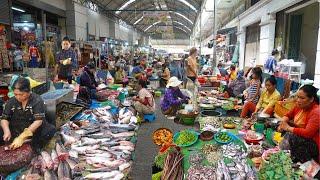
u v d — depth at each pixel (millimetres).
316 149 3242
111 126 4164
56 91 4789
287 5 7172
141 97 6648
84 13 15758
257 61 10680
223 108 5930
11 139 3074
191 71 8406
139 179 3775
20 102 3137
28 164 2707
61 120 4117
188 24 38219
